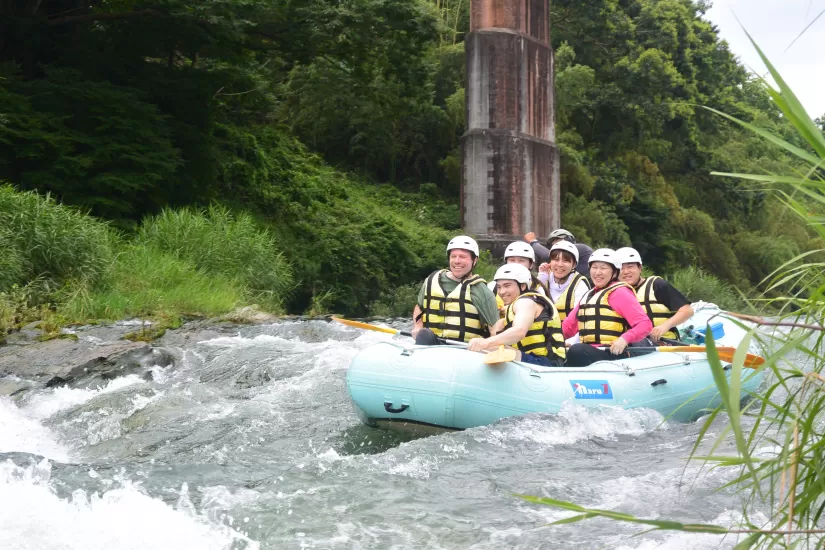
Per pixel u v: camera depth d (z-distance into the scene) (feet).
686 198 135.64
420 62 68.39
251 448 17.84
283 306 58.13
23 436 18.83
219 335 35.17
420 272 72.64
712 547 11.25
